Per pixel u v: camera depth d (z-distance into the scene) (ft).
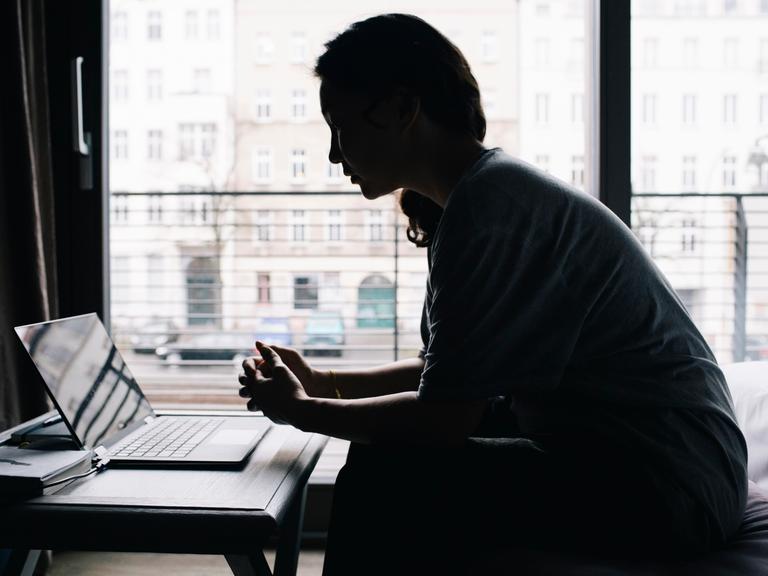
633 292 2.62
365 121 2.88
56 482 2.59
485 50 22.26
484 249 2.48
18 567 2.88
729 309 9.86
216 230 18.19
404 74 2.81
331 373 3.68
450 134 2.93
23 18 5.38
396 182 3.05
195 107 26.40
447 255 2.53
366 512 2.35
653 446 2.47
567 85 21.34
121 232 19.74
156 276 18.74
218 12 26.53
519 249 2.49
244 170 27.66
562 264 2.52
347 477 2.40
